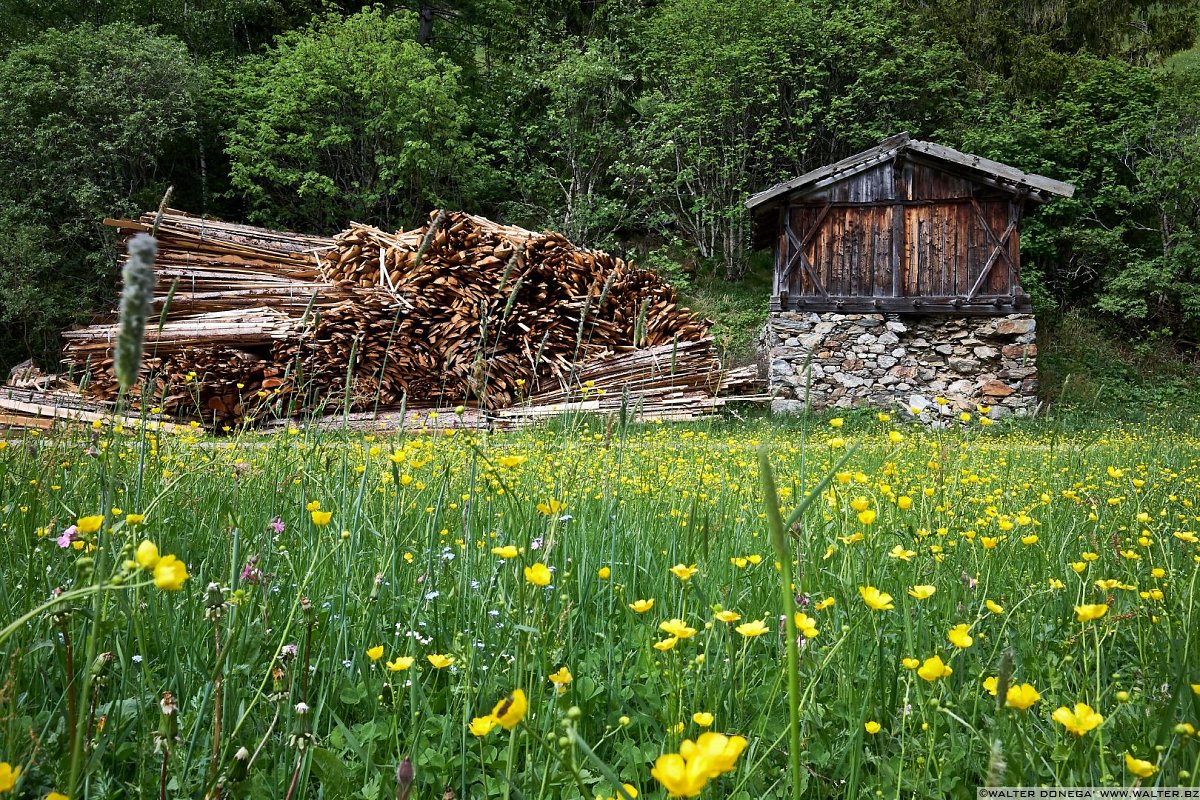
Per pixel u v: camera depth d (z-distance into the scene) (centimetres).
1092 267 2236
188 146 2330
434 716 171
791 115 2461
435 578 232
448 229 1282
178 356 1141
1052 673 168
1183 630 195
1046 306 2045
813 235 1669
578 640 217
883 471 354
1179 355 2091
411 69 2364
